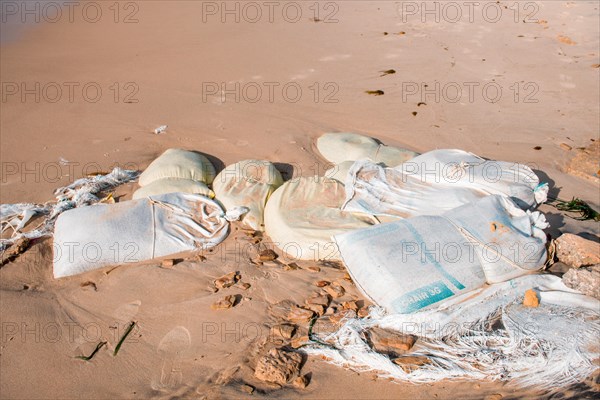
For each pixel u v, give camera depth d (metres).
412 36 5.79
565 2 6.78
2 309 2.81
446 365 2.46
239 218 3.19
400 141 3.97
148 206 3.14
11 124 4.30
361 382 2.44
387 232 2.79
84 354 2.62
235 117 4.29
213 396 2.42
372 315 2.63
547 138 3.97
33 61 5.51
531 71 4.93
